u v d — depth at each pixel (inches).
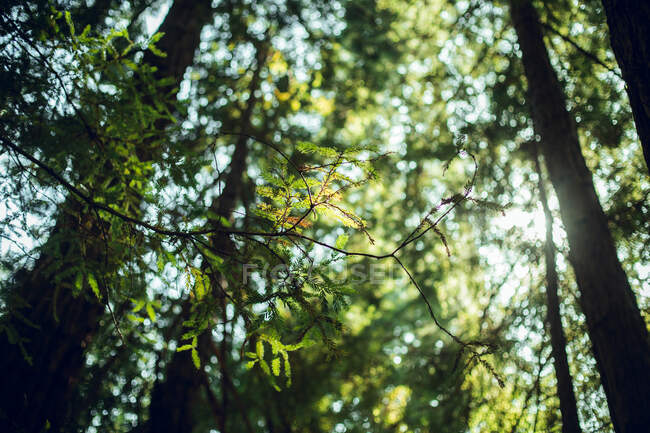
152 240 95.6
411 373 240.4
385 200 309.3
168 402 188.4
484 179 216.5
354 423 279.6
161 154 103.6
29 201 104.7
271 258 84.5
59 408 125.9
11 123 100.3
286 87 289.6
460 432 184.7
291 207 84.7
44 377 122.4
